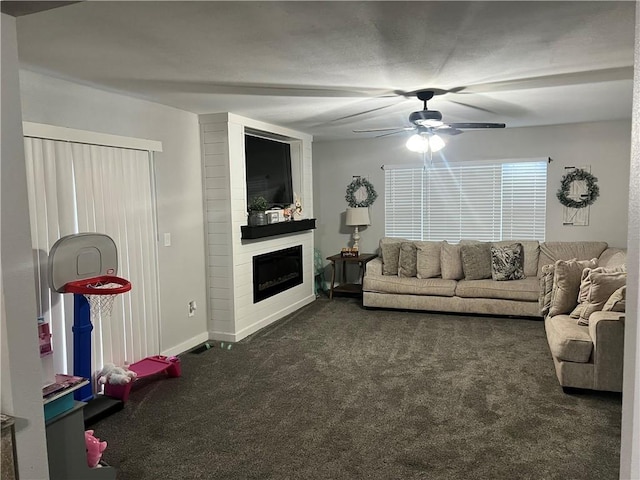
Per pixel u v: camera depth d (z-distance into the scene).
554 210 6.01
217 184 4.74
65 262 2.99
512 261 5.64
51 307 3.14
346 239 7.10
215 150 4.71
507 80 3.45
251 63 2.94
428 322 5.34
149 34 2.41
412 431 2.86
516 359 4.07
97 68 3.00
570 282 3.89
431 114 3.74
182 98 3.94
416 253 6.01
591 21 2.32
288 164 6.12
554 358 3.60
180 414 3.15
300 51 2.71
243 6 2.08
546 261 5.75
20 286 1.63
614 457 2.53
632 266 1.13
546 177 6.01
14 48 1.62
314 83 3.47
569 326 3.52
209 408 3.23
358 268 7.07
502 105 4.45
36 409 1.68
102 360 3.58
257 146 5.35
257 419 3.05
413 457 2.57
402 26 2.35
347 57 2.85
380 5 2.09
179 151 4.44
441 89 3.72
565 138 5.87
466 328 5.06
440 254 5.96
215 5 2.06
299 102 4.14
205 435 2.86
